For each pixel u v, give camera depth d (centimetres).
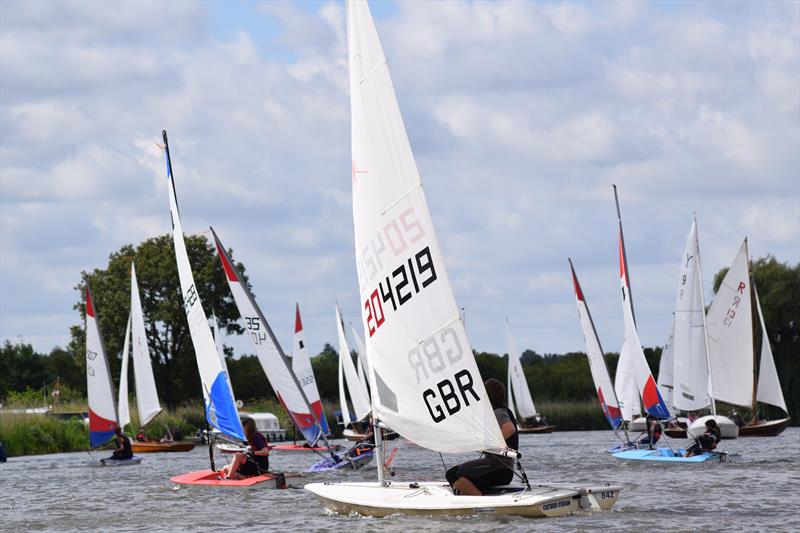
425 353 3903
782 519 4162
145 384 13762
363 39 4025
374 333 4059
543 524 3731
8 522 5066
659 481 6328
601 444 12569
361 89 4038
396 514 3922
